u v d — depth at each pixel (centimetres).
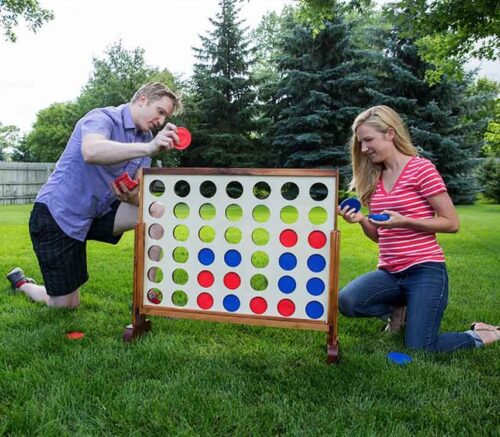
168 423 149
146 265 232
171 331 244
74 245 261
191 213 224
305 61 1703
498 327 238
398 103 1594
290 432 145
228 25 1928
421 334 219
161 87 248
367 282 235
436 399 169
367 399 167
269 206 213
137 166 265
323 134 1684
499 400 168
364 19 1825
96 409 158
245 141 1875
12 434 142
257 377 187
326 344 228
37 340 219
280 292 215
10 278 312
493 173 1769
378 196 236
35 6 1239
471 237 673
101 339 227
